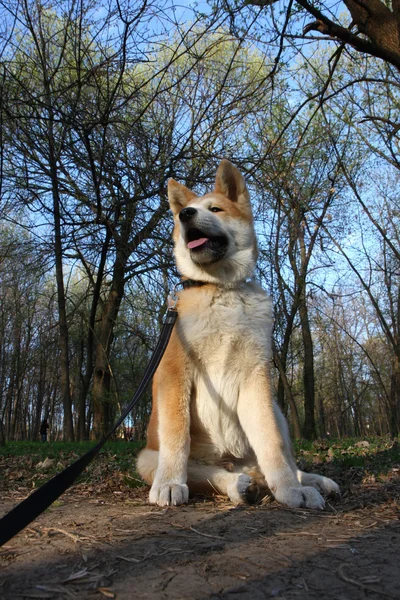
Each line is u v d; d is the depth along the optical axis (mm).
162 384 753
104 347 2988
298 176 3100
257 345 759
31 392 10102
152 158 2057
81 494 803
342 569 410
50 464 1350
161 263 2500
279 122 2672
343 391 8234
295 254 3688
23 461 1475
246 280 827
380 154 3100
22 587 376
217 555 445
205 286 805
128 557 441
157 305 2752
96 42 1914
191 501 700
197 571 405
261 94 1936
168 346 760
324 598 353
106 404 3123
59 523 577
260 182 2340
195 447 790
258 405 740
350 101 3080
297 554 447
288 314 3662
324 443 2107
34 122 2023
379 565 421
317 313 4895
